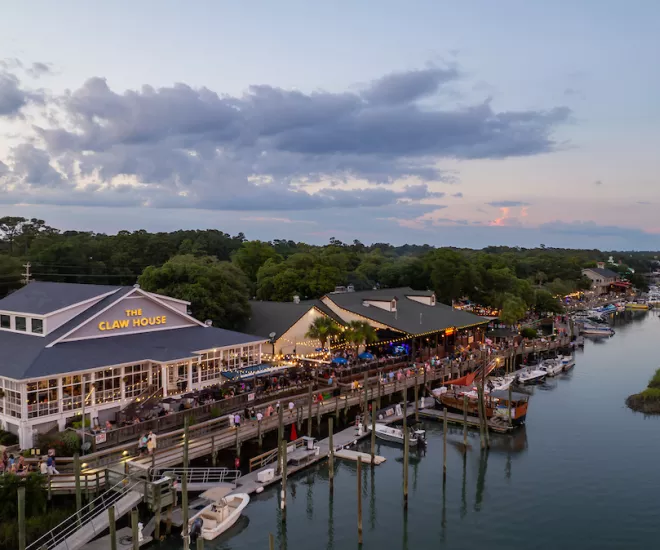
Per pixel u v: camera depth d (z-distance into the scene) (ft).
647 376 264.11
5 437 121.19
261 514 119.34
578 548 108.17
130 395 142.31
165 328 169.17
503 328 338.34
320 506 123.95
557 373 269.23
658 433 176.35
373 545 108.58
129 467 109.29
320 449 151.74
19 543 86.89
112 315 153.28
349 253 526.98
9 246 432.25
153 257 414.00
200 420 137.49
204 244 487.61
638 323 492.95
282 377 173.47
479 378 221.87
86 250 376.27
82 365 129.29
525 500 128.47
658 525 117.19
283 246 634.84
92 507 99.86
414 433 159.12
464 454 156.66
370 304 263.08
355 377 191.01
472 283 364.58
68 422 128.06
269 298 293.84
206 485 120.37
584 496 130.72
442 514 121.49
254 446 145.18
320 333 207.72
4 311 152.25
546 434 175.22
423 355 240.94
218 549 105.09
